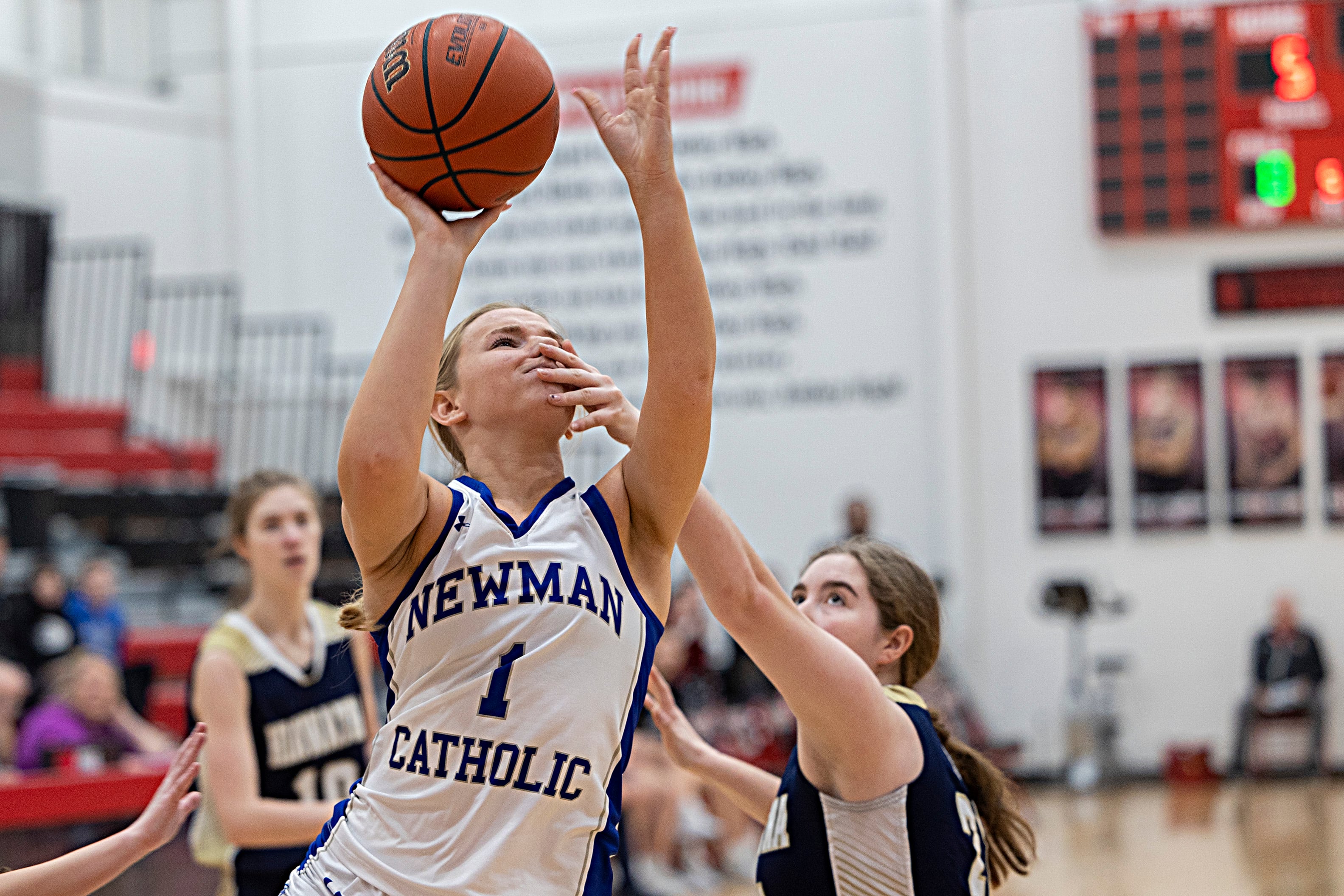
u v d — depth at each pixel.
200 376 22.95
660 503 3.43
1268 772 20.19
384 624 3.36
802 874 4.10
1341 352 20.50
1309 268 20.56
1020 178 21.44
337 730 6.15
